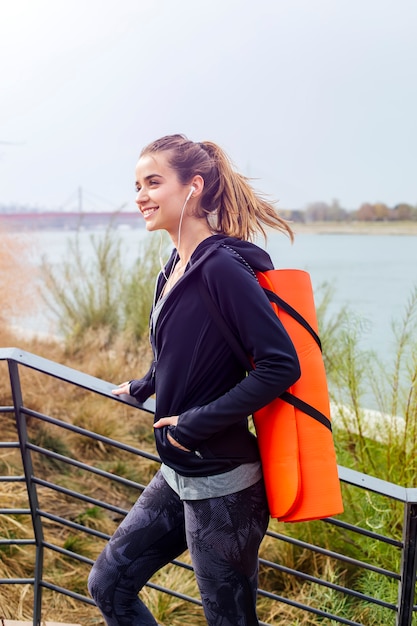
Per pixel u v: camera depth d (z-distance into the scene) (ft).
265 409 5.08
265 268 5.13
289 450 4.95
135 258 22.98
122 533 5.64
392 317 12.71
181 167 5.31
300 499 4.95
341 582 11.05
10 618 9.22
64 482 13.74
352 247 75.31
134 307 21.44
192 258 5.09
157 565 5.68
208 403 5.01
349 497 11.43
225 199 5.43
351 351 12.19
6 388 16.12
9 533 11.22
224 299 4.80
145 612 5.75
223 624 5.21
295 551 11.59
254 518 5.13
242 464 5.09
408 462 11.02
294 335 5.06
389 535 10.74
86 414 16.02
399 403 12.24
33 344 20.59
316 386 5.05
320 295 20.68
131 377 18.67
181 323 5.01
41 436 14.89
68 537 11.85
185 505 5.22
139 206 5.49
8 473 13.46
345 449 12.60
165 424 5.06
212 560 5.13
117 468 14.55
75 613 9.88
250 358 4.94
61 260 22.45
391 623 9.88
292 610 10.53
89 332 20.86
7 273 19.81
